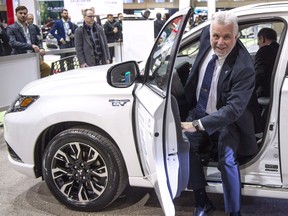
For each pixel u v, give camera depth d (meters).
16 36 6.36
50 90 3.10
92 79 3.08
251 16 2.75
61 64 5.56
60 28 9.57
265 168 2.73
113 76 2.91
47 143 3.25
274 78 2.59
